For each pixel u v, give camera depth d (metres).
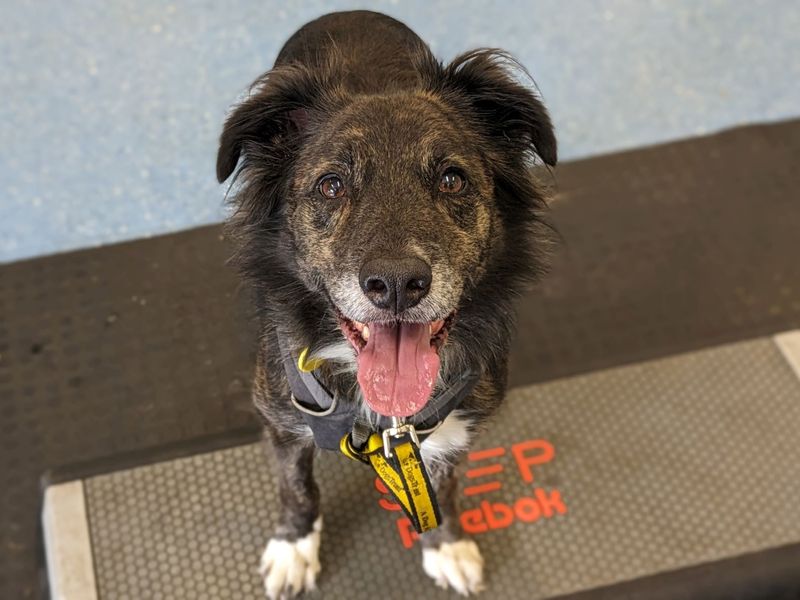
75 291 1.13
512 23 1.43
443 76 0.80
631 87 1.38
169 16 1.40
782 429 1.04
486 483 0.99
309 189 0.74
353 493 0.97
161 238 1.18
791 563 0.94
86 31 1.38
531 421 1.03
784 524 0.97
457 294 0.71
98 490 0.96
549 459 1.01
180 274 1.15
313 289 0.75
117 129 1.29
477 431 0.85
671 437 1.03
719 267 1.20
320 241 0.73
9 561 0.95
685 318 1.15
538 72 1.38
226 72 1.35
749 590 0.93
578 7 1.46
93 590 0.90
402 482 0.76
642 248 1.21
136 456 0.99
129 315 1.11
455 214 0.74
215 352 1.09
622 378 1.07
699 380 1.07
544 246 0.84
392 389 0.71
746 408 1.05
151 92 1.32
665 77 1.39
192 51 1.37
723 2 1.49
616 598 0.92
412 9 1.43
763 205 1.25
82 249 1.17
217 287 1.14
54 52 1.36
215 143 1.28
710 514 0.97
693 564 0.94
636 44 1.43
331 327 0.77
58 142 1.27
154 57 1.36
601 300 1.17
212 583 0.91
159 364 1.08
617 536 0.96
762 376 1.08
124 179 1.24
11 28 1.38
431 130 0.74
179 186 1.23
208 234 1.19
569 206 1.24
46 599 0.92
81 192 1.22
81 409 1.04
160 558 0.93
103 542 0.93
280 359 0.80
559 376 1.07
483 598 0.91
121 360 1.08
